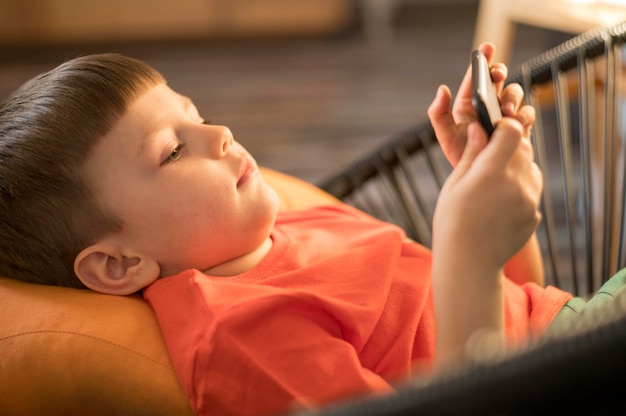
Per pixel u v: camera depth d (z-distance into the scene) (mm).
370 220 986
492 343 472
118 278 808
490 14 1731
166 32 3973
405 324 783
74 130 772
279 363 700
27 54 3750
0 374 768
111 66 808
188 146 803
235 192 810
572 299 879
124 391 746
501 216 638
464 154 672
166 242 798
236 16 3990
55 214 786
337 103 3160
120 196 776
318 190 1161
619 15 1399
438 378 448
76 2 3822
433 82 3357
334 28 4090
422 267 862
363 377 695
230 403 697
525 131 771
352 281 783
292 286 771
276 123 2988
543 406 431
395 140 1189
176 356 737
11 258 815
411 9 4496
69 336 762
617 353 422
